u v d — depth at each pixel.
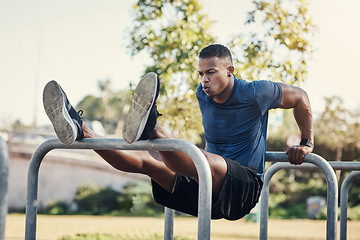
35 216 2.14
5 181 1.64
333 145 20.84
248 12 6.16
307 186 20.08
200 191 1.79
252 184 2.36
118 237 7.38
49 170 20.95
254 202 2.47
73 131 1.93
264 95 2.40
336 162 2.63
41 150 2.10
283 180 20.30
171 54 6.46
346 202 2.95
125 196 20.59
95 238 7.32
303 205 18.86
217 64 2.35
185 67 6.32
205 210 1.78
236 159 2.43
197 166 1.80
